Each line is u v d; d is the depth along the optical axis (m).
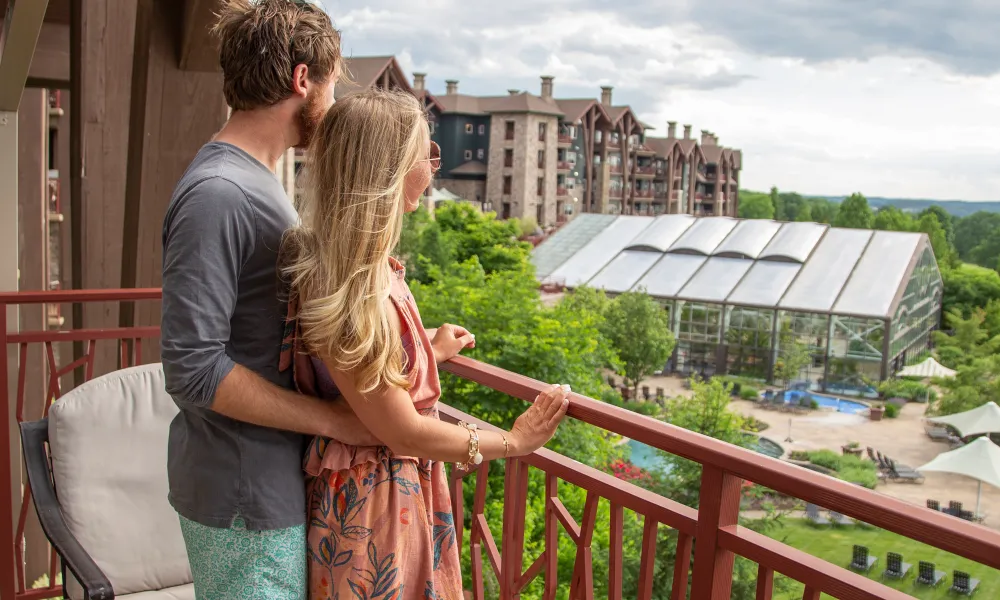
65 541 1.72
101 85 3.86
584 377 15.35
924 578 12.94
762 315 28.58
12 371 5.57
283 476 1.17
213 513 1.16
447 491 1.31
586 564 1.47
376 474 1.19
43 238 7.68
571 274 32.41
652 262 32.06
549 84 57.53
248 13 1.13
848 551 13.75
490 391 12.69
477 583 1.79
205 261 1.07
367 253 1.08
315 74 1.17
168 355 1.07
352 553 1.18
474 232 32.78
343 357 1.07
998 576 13.04
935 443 23.94
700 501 1.21
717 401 12.53
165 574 2.00
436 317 15.55
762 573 1.13
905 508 0.95
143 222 3.23
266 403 1.11
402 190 1.11
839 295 28.09
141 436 2.03
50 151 12.59
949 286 41.00
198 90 3.16
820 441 23.75
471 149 56.31
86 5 3.81
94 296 2.70
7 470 2.44
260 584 1.17
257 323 1.15
